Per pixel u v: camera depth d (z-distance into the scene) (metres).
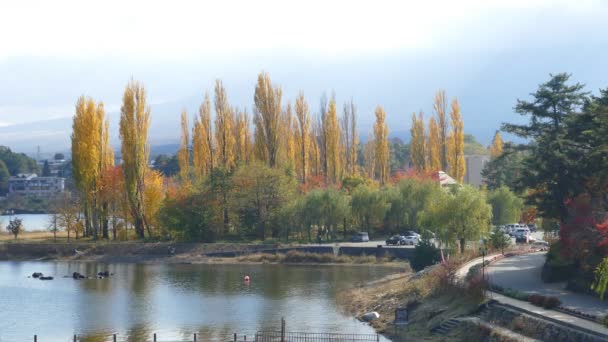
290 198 121.94
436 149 150.50
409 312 62.59
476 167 194.88
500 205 123.31
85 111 127.81
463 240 84.75
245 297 77.44
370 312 65.75
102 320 66.25
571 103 72.50
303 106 144.12
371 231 127.88
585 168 63.50
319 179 138.88
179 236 120.56
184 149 144.50
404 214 120.75
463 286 60.31
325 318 65.31
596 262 56.50
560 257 61.25
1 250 121.62
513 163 150.62
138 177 126.00
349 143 158.62
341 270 97.81
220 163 134.38
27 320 66.81
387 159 151.38
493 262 75.31
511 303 53.38
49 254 120.38
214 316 67.19
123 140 125.12
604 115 58.66
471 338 50.56
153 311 70.25
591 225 57.66
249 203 121.88
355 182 139.00
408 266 97.31
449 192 93.38
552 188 66.44
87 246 120.56
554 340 45.03
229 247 114.88
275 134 132.00
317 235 122.69
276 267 102.81
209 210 120.31
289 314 67.44
